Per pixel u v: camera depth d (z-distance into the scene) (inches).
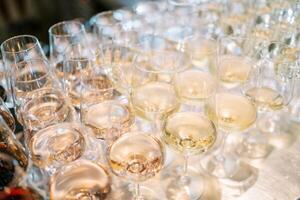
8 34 70.6
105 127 21.5
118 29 32.2
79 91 25.1
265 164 23.4
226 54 29.1
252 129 26.3
